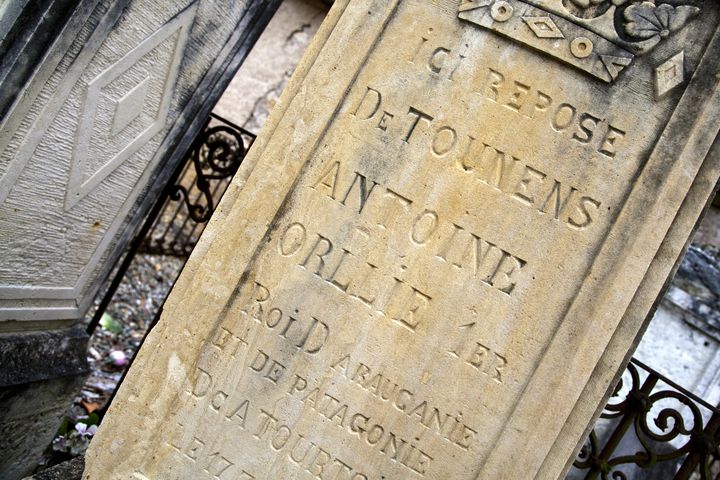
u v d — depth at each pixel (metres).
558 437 2.08
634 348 2.08
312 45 2.23
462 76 2.14
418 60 2.17
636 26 2.06
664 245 2.06
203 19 2.75
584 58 2.07
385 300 2.17
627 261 2.05
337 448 2.19
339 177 2.20
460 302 2.13
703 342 4.36
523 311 2.10
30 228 2.56
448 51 2.15
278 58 6.40
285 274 2.21
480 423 2.12
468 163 2.13
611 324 2.05
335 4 2.24
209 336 2.24
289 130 2.22
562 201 2.09
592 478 2.80
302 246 2.21
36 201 2.52
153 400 2.25
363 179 2.18
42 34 2.20
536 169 2.10
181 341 2.24
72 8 2.24
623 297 2.05
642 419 2.74
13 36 2.16
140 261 5.54
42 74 2.25
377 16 2.19
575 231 2.08
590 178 2.08
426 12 2.17
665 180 2.04
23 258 2.61
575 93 2.09
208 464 2.24
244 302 2.23
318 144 2.21
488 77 2.13
